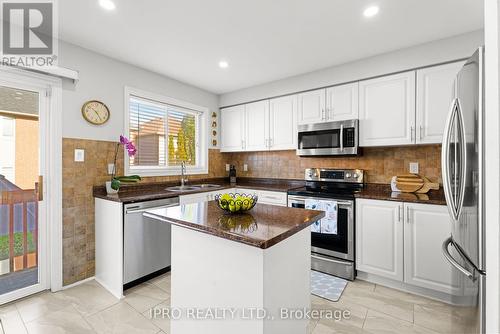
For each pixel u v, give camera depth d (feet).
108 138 8.54
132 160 9.70
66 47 7.53
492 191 1.92
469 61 3.91
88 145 8.01
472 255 3.71
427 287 6.91
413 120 7.82
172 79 10.82
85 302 6.82
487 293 1.98
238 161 13.83
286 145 10.80
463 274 4.16
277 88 10.99
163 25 6.72
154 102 10.31
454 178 4.52
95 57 8.21
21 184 7.06
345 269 8.25
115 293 7.24
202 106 12.32
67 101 7.55
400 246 7.33
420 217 7.00
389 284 7.71
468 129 3.89
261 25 6.72
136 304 6.76
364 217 7.97
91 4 5.83
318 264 8.86
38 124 7.22
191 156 12.22
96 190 8.19
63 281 7.48
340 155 9.28
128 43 7.68
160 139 10.80
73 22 6.56
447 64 7.29
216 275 4.31
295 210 5.46
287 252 4.32
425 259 6.93
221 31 7.03
